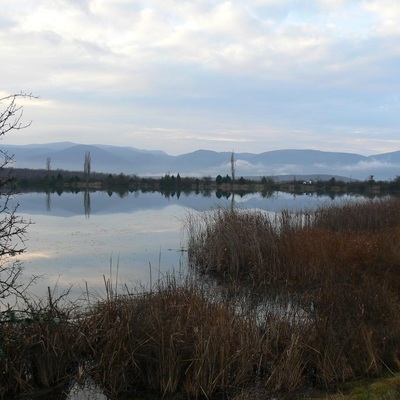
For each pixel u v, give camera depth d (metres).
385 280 9.09
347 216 16.81
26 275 11.12
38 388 5.40
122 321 5.76
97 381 5.47
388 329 6.46
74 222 23.62
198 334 5.66
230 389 5.38
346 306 7.49
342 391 5.23
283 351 5.75
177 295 6.84
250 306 7.84
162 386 5.36
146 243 16.92
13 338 5.38
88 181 68.69
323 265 10.60
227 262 12.03
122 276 11.46
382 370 5.75
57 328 5.71
